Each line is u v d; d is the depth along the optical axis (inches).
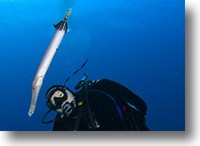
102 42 74.4
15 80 74.5
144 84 74.0
